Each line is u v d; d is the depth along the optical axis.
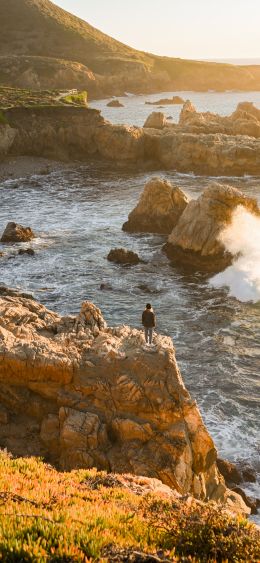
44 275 48.41
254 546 10.47
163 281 47.50
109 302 43.06
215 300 43.53
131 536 10.69
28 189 82.06
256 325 39.03
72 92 142.38
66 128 103.31
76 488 14.24
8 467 15.12
